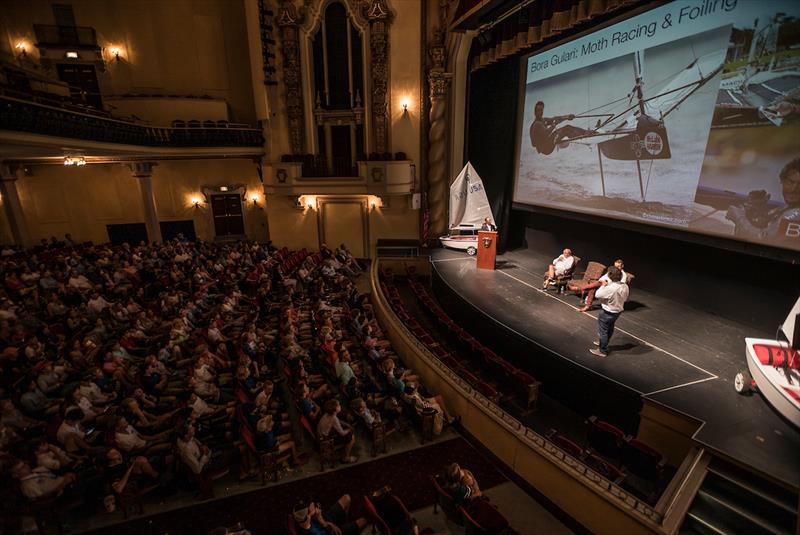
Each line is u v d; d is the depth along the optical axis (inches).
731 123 285.7
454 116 618.5
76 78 709.9
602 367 284.2
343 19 636.7
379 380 314.5
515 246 613.9
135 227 791.1
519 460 229.5
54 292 430.6
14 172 642.8
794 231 257.3
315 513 174.9
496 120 561.3
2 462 199.9
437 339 437.4
